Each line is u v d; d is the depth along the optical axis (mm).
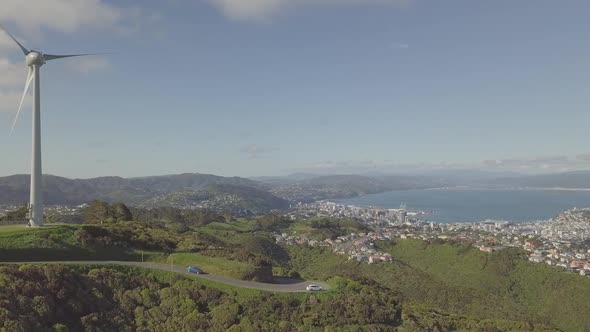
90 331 44000
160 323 48125
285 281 65188
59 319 43938
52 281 46875
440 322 58844
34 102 68125
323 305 54938
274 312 52375
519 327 65875
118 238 70188
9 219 80625
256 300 53531
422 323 57188
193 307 50438
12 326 38781
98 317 46125
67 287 47406
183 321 48312
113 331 45656
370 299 58812
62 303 45688
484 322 64000
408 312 59375
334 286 63375
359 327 52125
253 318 50500
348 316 54188
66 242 64312
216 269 62406
